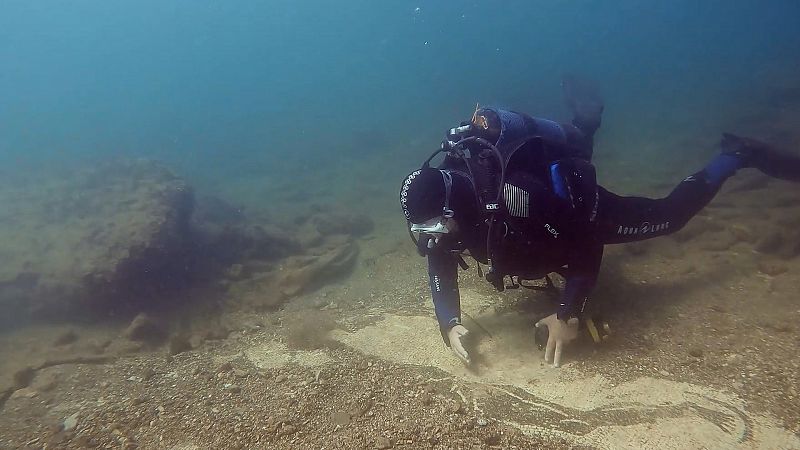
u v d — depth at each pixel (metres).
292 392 2.48
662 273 3.45
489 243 2.35
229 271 5.02
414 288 4.13
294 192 9.98
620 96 19.30
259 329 3.67
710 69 23.83
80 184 6.92
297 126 26.94
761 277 3.15
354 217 6.77
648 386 2.20
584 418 2.03
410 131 18.02
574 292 2.50
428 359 2.75
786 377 2.09
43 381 2.97
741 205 4.78
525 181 2.28
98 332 3.94
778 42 33.94
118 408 2.51
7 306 4.12
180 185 6.29
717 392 2.08
